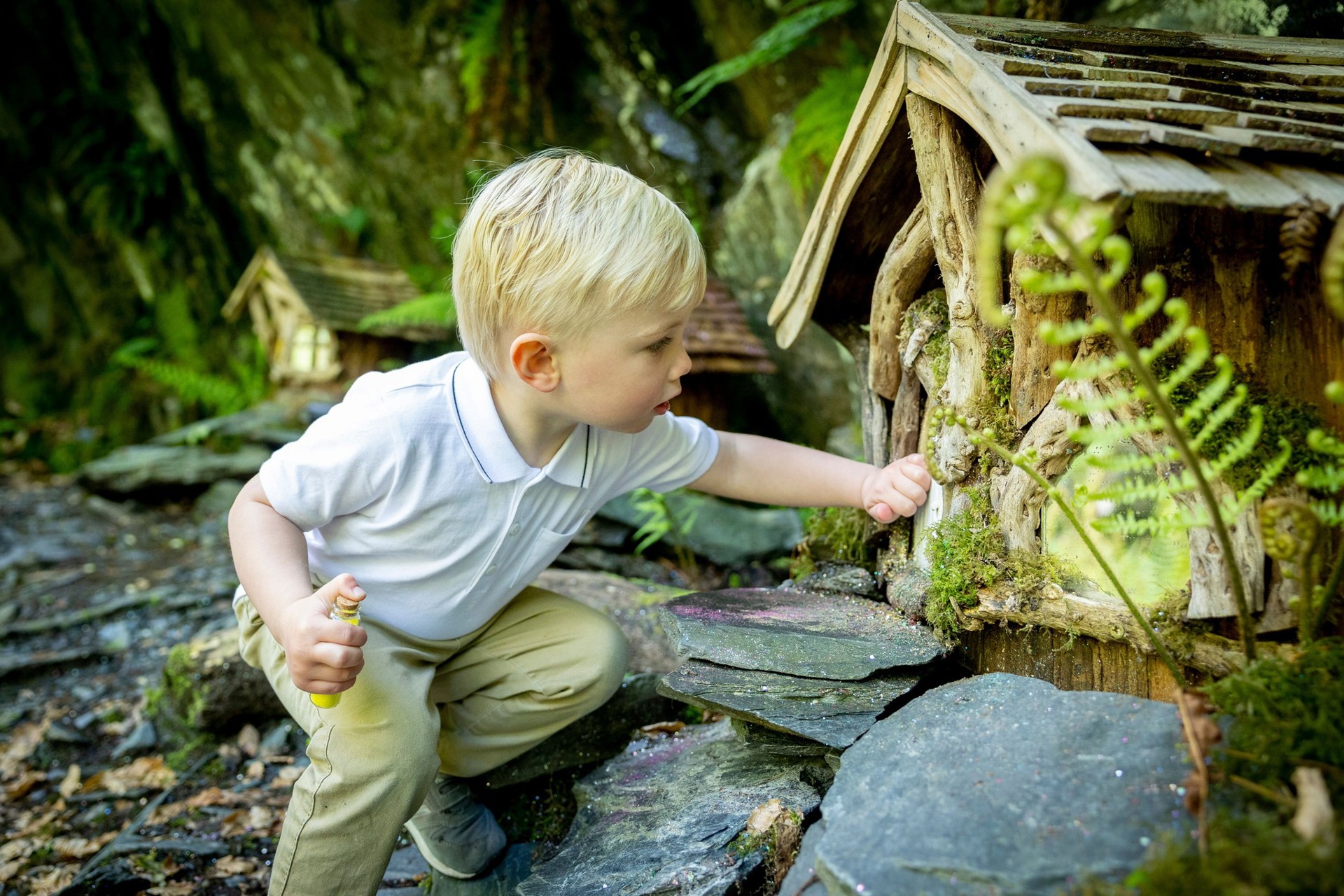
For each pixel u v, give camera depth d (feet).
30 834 6.04
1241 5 5.72
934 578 4.31
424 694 4.45
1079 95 3.34
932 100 3.91
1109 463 3.19
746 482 5.14
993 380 4.10
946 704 3.78
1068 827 2.99
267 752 6.78
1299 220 2.97
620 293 3.88
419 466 4.24
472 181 12.12
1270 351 3.59
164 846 5.66
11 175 17.63
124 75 15.97
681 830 4.30
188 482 12.89
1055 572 3.98
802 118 8.41
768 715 4.03
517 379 4.19
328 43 13.65
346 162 14.52
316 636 3.66
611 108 11.77
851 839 3.17
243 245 16.70
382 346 12.70
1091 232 2.85
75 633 9.38
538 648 4.94
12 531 12.53
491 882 5.07
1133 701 3.42
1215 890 2.59
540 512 4.58
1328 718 2.98
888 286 4.64
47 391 18.33
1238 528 3.48
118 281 17.89
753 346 9.72
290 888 4.26
